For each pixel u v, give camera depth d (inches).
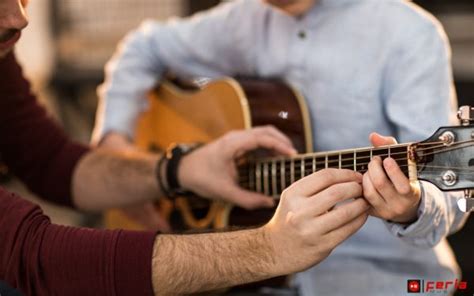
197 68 90.0
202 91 83.0
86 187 82.4
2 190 59.3
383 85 74.0
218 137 80.6
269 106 75.4
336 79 75.4
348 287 74.5
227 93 78.4
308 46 77.0
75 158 84.0
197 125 84.4
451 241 125.6
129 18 170.7
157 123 92.3
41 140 84.0
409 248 74.6
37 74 163.5
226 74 87.7
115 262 56.0
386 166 53.1
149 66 93.0
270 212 73.2
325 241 54.1
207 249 56.6
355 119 75.1
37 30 163.5
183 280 56.2
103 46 170.2
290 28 78.7
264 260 55.5
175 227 84.0
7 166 86.3
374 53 73.9
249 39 82.4
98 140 92.7
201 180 74.0
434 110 70.3
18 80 81.8
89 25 170.4
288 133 74.8
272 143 70.6
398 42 72.7
